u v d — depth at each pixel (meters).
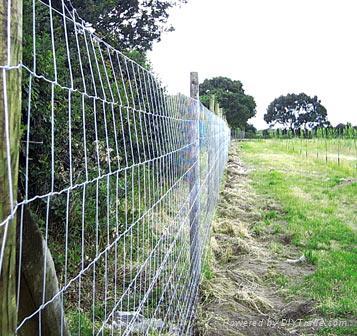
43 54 3.03
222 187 12.72
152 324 3.07
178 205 3.63
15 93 0.80
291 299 5.30
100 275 3.51
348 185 13.73
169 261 3.19
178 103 3.89
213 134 9.05
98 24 12.77
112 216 3.24
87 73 3.07
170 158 3.21
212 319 4.59
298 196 11.78
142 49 16.53
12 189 0.80
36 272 1.08
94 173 3.32
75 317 3.10
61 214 3.65
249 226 8.77
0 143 0.77
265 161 23.11
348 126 28.86
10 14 0.79
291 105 83.69
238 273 6.00
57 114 3.37
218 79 68.88
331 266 6.32
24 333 1.09
